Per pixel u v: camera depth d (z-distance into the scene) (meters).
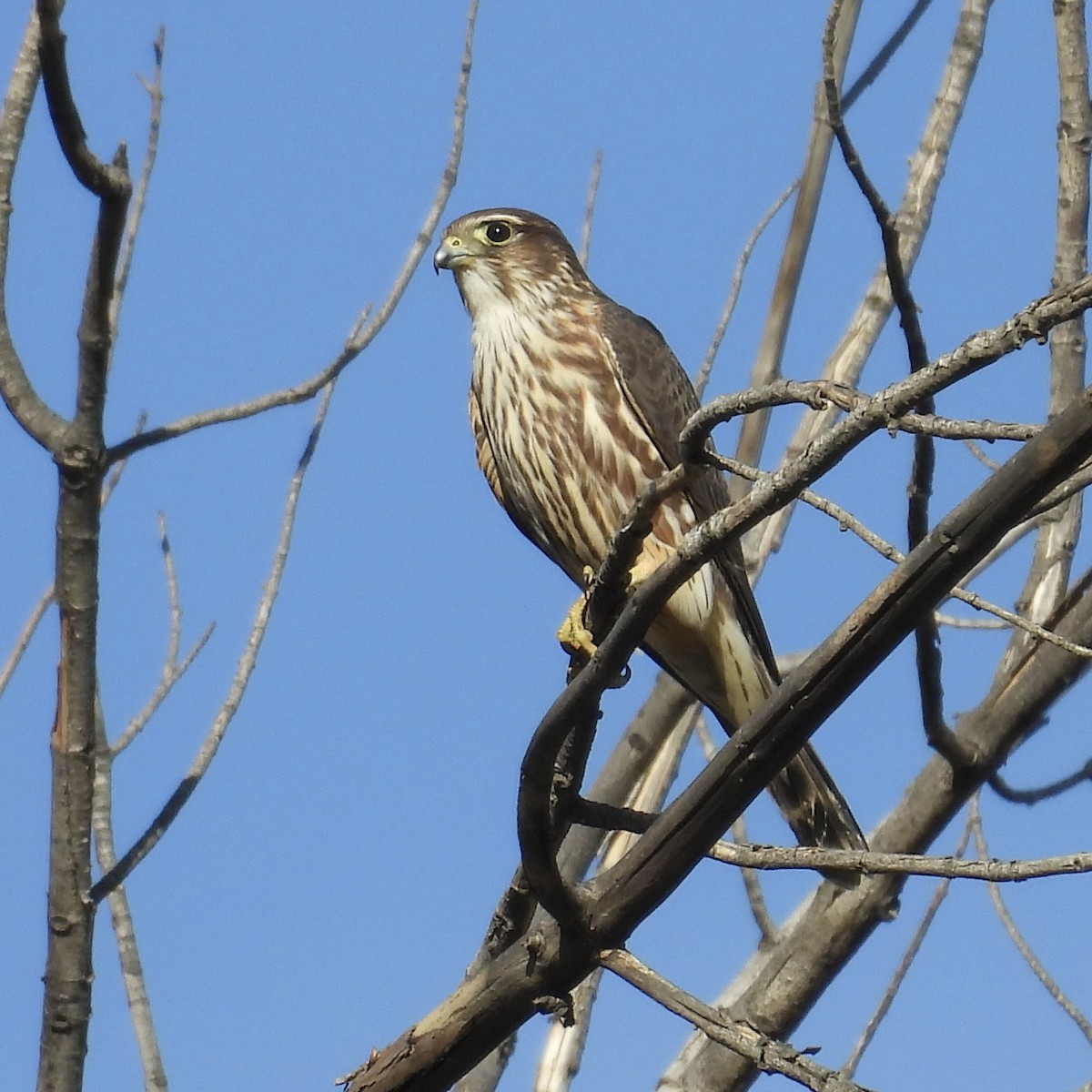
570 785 7.62
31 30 9.11
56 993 8.43
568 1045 10.11
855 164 7.01
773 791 10.71
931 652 9.23
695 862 7.43
